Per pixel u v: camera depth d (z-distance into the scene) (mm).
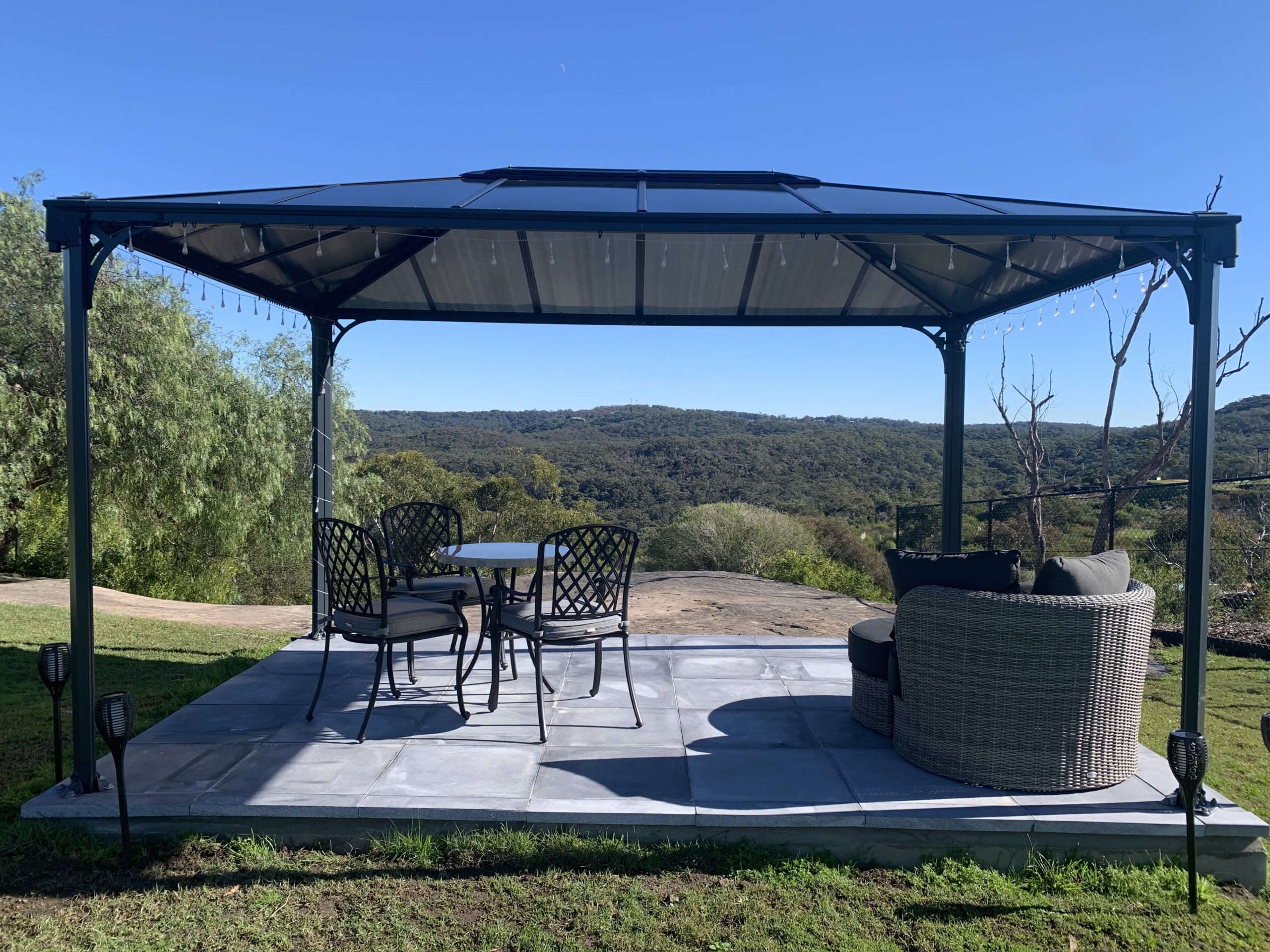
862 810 2756
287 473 14539
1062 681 2855
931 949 2260
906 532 9250
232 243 3779
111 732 2561
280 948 2234
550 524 29984
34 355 10430
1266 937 2350
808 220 2887
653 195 3557
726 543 13188
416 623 3645
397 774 3080
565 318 5652
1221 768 3789
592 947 2242
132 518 12320
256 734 3559
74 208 2861
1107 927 2373
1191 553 2924
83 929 2301
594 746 3412
